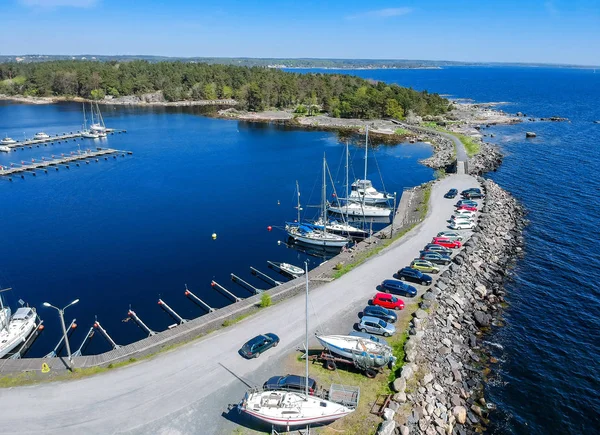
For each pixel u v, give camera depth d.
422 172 119.38
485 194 90.25
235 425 32.91
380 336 43.47
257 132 183.00
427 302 48.94
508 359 45.53
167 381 37.56
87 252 72.44
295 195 102.06
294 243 76.38
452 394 39.06
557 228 78.81
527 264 65.69
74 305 57.03
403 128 180.88
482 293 56.81
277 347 42.03
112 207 94.69
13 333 49.25
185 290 60.44
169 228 82.75
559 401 40.25
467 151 134.25
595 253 69.00
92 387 37.09
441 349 43.78
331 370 38.81
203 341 43.16
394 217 79.56
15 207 95.31
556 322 51.94
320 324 45.78
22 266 67.62
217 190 105.88
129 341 49.50
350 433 31.95
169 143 161.25
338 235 77.69
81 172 123.62
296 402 33.09
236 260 69.69
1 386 37.66
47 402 35.44
